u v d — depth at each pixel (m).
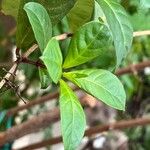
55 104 0.64
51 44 0.17
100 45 0.20
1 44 0.52
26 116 0.60
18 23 0.21
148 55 0.65
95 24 0.19
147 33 0.32
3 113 0.46
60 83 0.19
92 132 0.50
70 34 0.23
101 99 0.19
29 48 0.21
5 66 0.22
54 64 0.17
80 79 0.19
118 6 0.20
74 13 0.26
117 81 0.19
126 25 0.20
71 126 0.17
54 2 0.21
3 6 0.26
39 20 0.18
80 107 0.18
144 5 0.19
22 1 0.20
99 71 0.20
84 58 0.20
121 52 0.19
